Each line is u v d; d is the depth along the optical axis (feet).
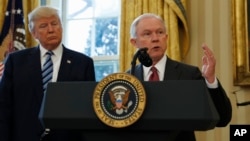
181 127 3.37
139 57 4.15
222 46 12.07
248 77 11.47
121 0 12.94
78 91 3.62
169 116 3.37
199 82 3.45
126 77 3.48
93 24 14.61
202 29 12.35
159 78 6.42
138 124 3.43
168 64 6.56
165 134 3.44
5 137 7.14
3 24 13.76
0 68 12.56
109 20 14.48
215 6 12.32
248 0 11.90
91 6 14.76
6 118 7.27
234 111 11.56
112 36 14.33
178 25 12.45
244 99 11.54
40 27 7.73
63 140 6.72
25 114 7.25
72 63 7.80
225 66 11.94
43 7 7.86
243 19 11.80
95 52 14.38
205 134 11.75
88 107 3.55
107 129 3.49
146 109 3.43
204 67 5.47
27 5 14.16
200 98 3.39
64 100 3.62
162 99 3.44
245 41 11.72
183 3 12.29
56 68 7.75
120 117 3.42
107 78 3.51
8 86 7.50
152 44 6.40
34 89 7.42
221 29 12.16
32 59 7.75
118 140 3.51
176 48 12.03
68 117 3.54
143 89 3.42
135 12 12.64
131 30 6.90
